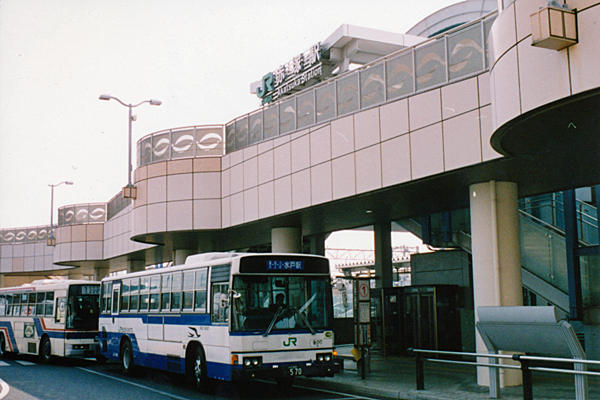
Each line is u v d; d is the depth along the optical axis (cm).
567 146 1112
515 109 930
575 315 1744
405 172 1455
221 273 1288
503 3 1016
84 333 2028
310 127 1822
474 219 1461
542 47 841
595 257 1833
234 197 2248
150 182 2488
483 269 1421
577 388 895
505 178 1415
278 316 1255
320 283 1325
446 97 1354
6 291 2569
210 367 1290
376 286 2697
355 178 1620
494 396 1146
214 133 2397
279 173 1970
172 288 1509
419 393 1226
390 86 1540
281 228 2261
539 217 2241
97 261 4200
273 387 1458
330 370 1284
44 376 1709
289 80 3606
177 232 2439
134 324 1698
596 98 838
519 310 954
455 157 1321
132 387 1442
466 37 1338
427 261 2402
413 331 2070
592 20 804
